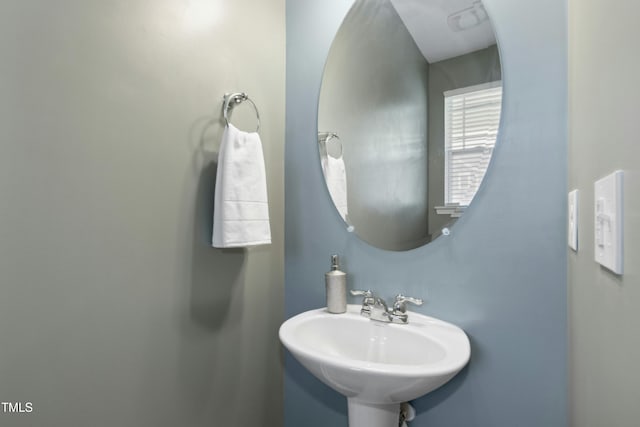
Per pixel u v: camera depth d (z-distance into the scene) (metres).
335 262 1.25
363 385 0.81
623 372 0.37
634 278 0.34
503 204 1.00
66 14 0.86
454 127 1.09
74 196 0.87
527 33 0.98
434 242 1.12
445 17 1.12
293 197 1.46
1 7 0.76
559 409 0.91
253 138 1.20
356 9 1.32
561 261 0.92
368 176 1.26
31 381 0.81
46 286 0.83
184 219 1.12
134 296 0.99
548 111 0.94
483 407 1.02
